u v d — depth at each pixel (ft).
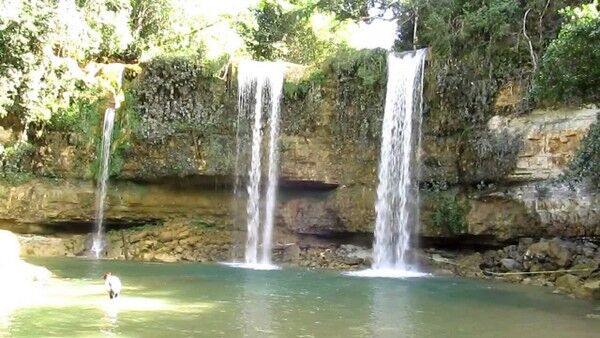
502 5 74.38
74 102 87.92
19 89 74.02
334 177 83.61
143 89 88.28
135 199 86.99
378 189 80.89
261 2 118.62
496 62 74.38
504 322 39.29
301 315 40.11
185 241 85.15
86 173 87.51
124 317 37.45
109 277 44.29
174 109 87.40
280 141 85.35
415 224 77.61
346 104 83.51
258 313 40.37
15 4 67.10
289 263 80.28
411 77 79.61
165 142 85.97
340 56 84.64
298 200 85.71
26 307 39.93
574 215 65.21
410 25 94.99
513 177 70.38
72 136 87.76
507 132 71.36
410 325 37.70
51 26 71.61
